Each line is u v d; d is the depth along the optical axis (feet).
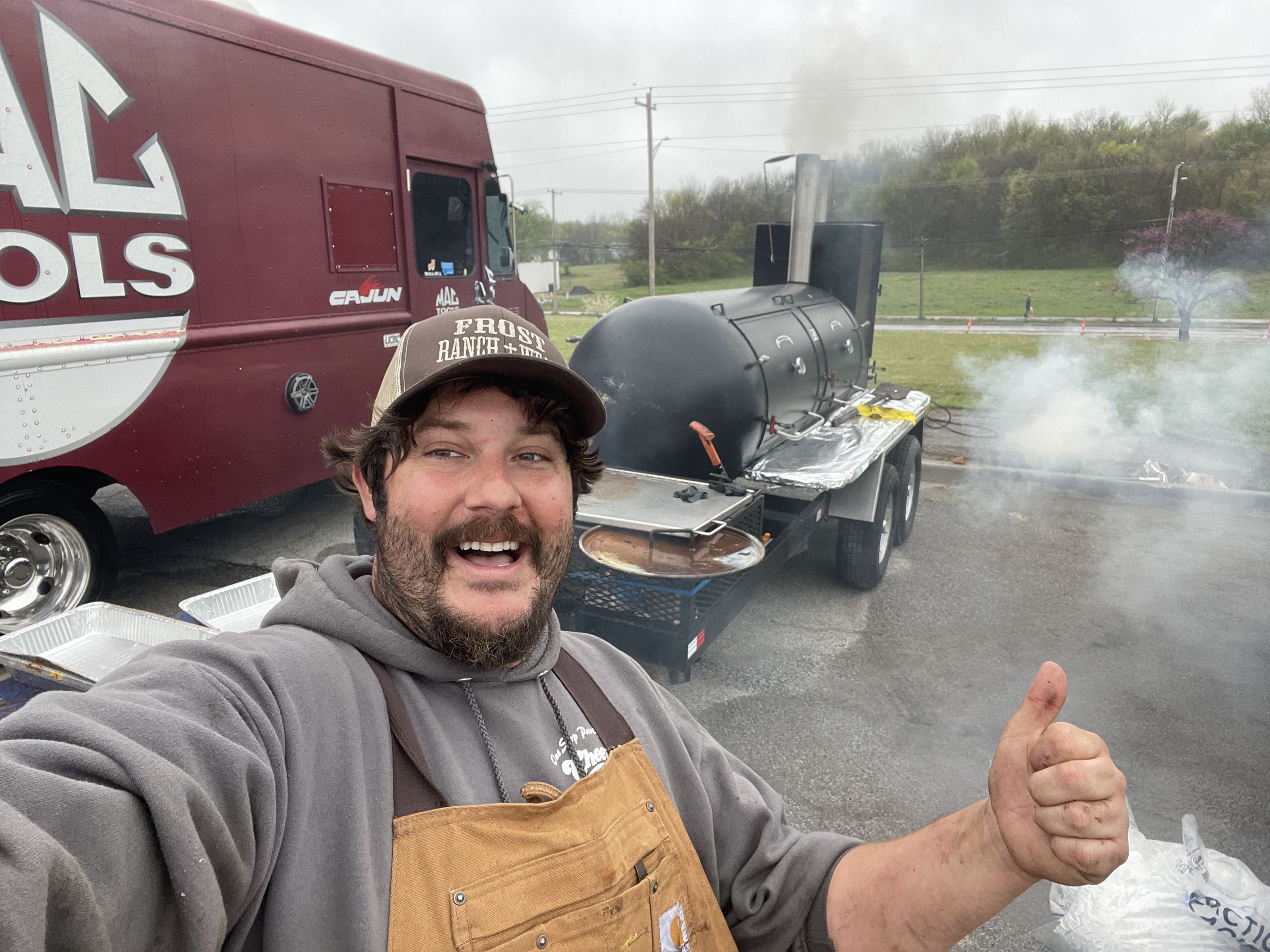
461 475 3.50
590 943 3.21
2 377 12.32
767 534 13.80
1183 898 7.68
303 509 23.15
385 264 20.16
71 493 14.07
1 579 13.57
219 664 3.03
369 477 3.69
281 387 17.51
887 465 18.29
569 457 3.92
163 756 2.53
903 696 13.61
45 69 12.60
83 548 14.40
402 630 3.50
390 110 19.97
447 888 2.96
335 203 18.44
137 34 13.93
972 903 3.44
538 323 27.58
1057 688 3.18
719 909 3.87
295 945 2.72
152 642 8.81
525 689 3.76
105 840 2.27
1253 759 11.96
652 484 13.21
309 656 3.22
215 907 2.44
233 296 16.15
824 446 16.42
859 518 16.98
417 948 2.86
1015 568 20.15
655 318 14.79
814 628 16.24
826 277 21.93
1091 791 2.88
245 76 16.01
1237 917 7.30
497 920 3.00
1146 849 8.32
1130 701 13.62
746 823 4.25
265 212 16.70
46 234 12.80
